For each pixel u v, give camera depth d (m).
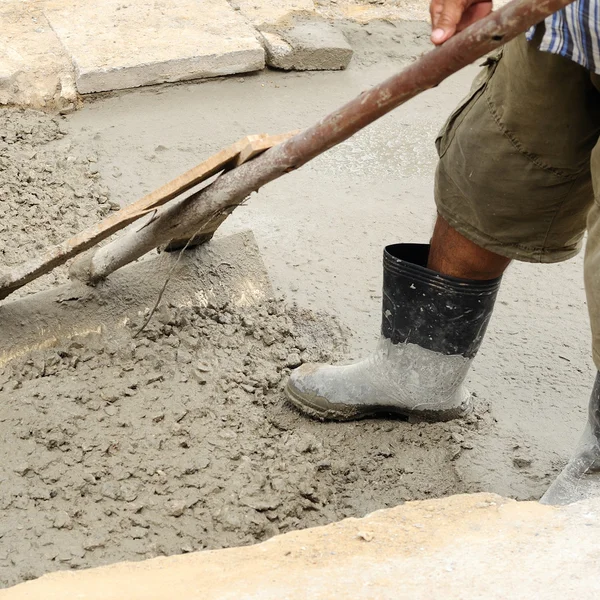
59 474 6.52
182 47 12.63
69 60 12.20
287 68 13.20
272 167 5.97
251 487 6.62
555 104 5.51
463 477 6.95
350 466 7.02
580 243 6.57
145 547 6.14
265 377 7.67
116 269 7.36
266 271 8.53
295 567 4.42
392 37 14.18
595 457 5.79
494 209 6.09
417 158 11.67
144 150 11.22
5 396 7.01
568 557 4.24
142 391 7.26
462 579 4.14
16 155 10.66
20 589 4.74
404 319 6.89
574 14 4.91
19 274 6.97
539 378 8.14
